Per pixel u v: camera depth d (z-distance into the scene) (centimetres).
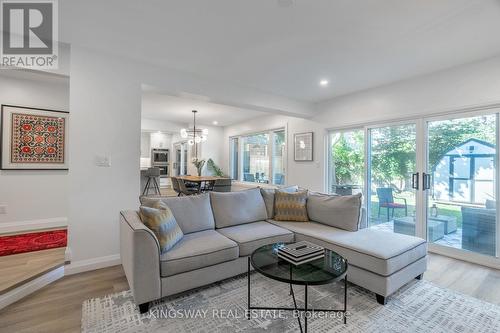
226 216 296
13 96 361
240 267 244
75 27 231
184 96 355
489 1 192
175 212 262
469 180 309
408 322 184
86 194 267
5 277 220
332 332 173
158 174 721
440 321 186
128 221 212
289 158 560
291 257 183
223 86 372
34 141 375
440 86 327
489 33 238
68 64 260
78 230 263
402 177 372
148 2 197
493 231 290
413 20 219
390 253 210
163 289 198
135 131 296
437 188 337
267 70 333
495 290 231
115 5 200
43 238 333
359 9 204
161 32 241
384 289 203
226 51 280
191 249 218
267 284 237
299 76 355
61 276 250
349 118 437
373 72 337
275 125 609
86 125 267
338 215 289
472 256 302
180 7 203
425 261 248
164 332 172
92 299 210
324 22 223
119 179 285
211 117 683
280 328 176
